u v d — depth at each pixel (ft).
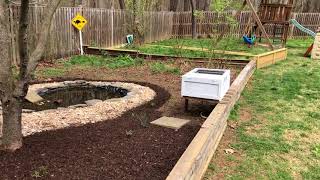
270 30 62.80
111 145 12.30
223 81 15.99
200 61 32.01
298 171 11.81
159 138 13.20
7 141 11.32
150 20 53.42
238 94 20.06
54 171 10.12
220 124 13.78
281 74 28.53
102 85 22.76
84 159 11.04
